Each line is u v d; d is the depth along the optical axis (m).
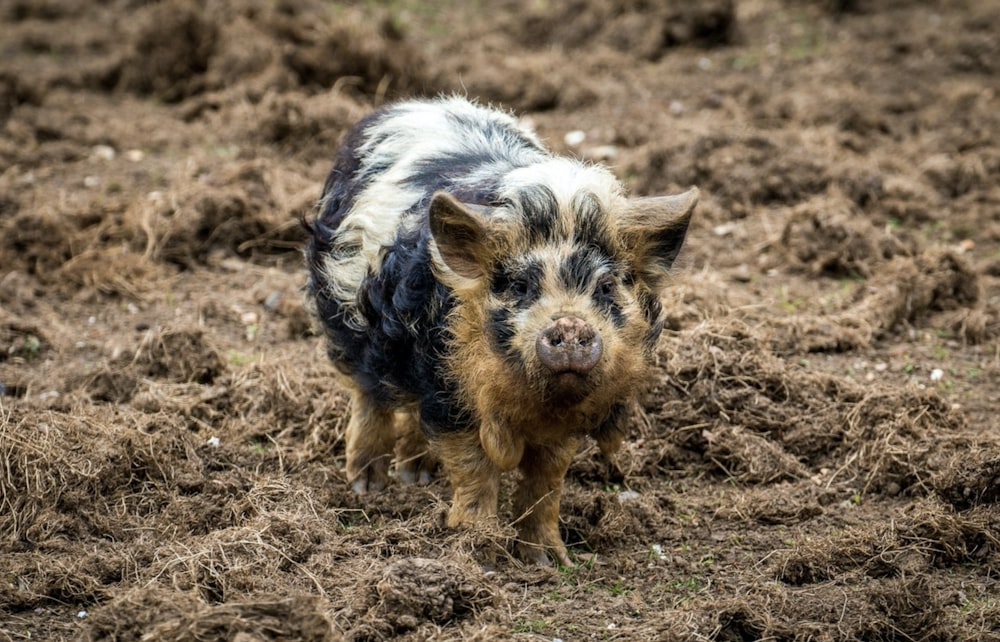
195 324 12.80
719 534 10.28
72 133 18.61
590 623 8.88
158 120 19.50
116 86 20.91
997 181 17.33
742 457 11.16
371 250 9.55
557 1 23.61
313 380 12.10
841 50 22.44
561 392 8.34
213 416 11.70
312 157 17.73
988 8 23.64
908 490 10.81
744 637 8.84
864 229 15.26
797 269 14.97
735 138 17.20
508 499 10.46
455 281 8.66
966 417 11.84
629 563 9.66
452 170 9.62
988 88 20.53
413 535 9.69
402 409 10.11
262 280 14.83
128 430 10.72
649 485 11.03
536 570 9.48
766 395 11.85
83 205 15.92
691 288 13.60
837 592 9.19
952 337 13.68
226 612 8.07
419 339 9.09
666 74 21.47
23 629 8.72
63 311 14.11
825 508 10.66
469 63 20.86
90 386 12.12
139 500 10.31
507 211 8.60
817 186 16.59
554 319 8.22
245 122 18.69
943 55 22.00
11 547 9.61
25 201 16.16
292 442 11.46
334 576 9.27
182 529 9.95
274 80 19.59
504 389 8.59
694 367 11.83
